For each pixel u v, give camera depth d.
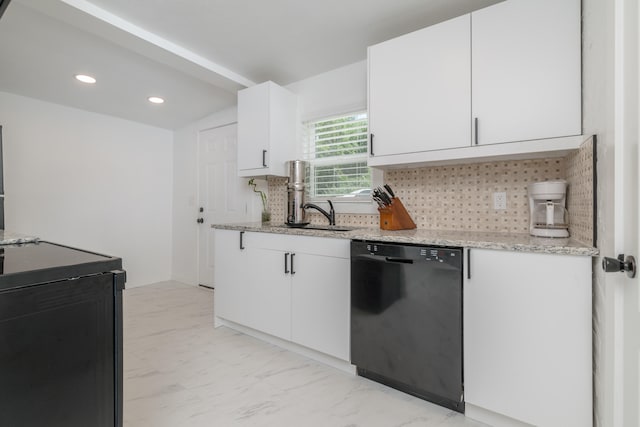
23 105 3.00
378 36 2.13
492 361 1.40
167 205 4.18
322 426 1.43
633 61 0.74
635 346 0.74
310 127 2.87
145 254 3.94
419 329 1.56
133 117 3.69
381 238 1.70
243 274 2.41
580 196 1.42
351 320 1.80
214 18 1.91
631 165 0.76
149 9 1.81
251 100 2.71
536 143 1.51
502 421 1.43
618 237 0.83
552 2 1.47
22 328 0.70
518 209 1.89
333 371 1.92
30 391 0.71
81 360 0.80
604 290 1.05
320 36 2.13
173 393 1.67
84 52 2.24
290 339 2.12
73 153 3.33
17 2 1.65
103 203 3.56
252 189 3.32
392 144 1.94
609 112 0.91
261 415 1.50
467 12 1.86
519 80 1.55
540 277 1.30
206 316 2.86
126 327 2.60
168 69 2.52
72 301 0.78
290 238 2.12
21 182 2.99
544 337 1.29
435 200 2.17
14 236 1.36
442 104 1.77
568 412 1.25
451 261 1.47
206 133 3.80
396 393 1.70
